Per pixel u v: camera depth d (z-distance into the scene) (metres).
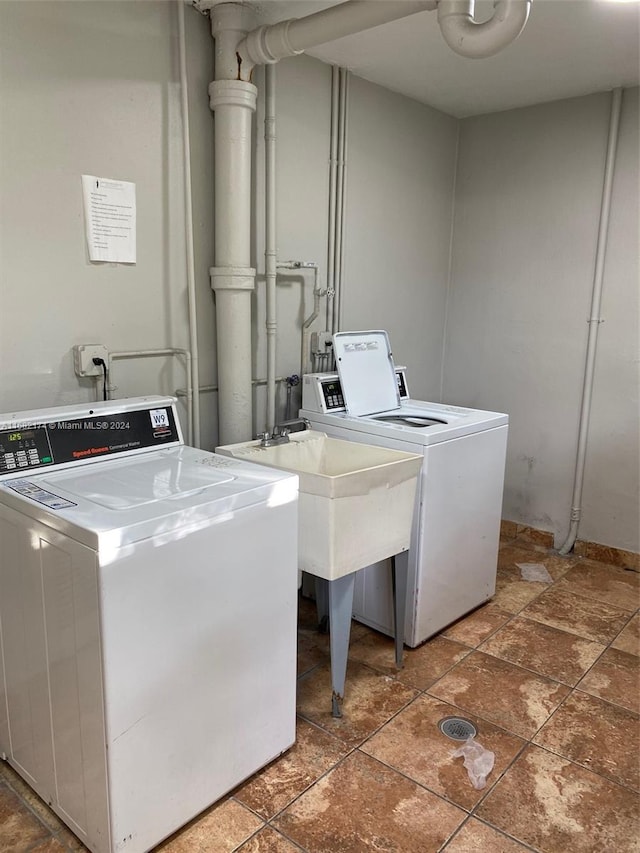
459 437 2.40
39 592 1.48
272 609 1.70
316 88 2.65
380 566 2.44
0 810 1.64
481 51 1.69
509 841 1.56
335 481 1.82
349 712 2.04
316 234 2.80
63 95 1.89
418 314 3.47
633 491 3.13
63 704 1.48
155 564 1.39
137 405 1.92
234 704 1.64
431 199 3.39
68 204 1.95
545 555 3.35
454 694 2.14
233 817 1.63
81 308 2.03
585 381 3.18
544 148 3.17
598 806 1.68
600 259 3.04
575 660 2.37
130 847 1.46
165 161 2.18
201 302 2.39
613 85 2.87
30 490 1.54
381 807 1.66
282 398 2.78
